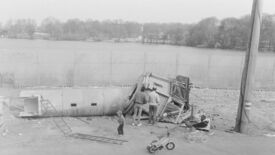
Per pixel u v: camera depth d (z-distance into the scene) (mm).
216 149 8461
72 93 11398
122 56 19969
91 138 8883
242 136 9914
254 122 11742
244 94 10211
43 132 9273
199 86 18188
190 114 11414
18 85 15336
